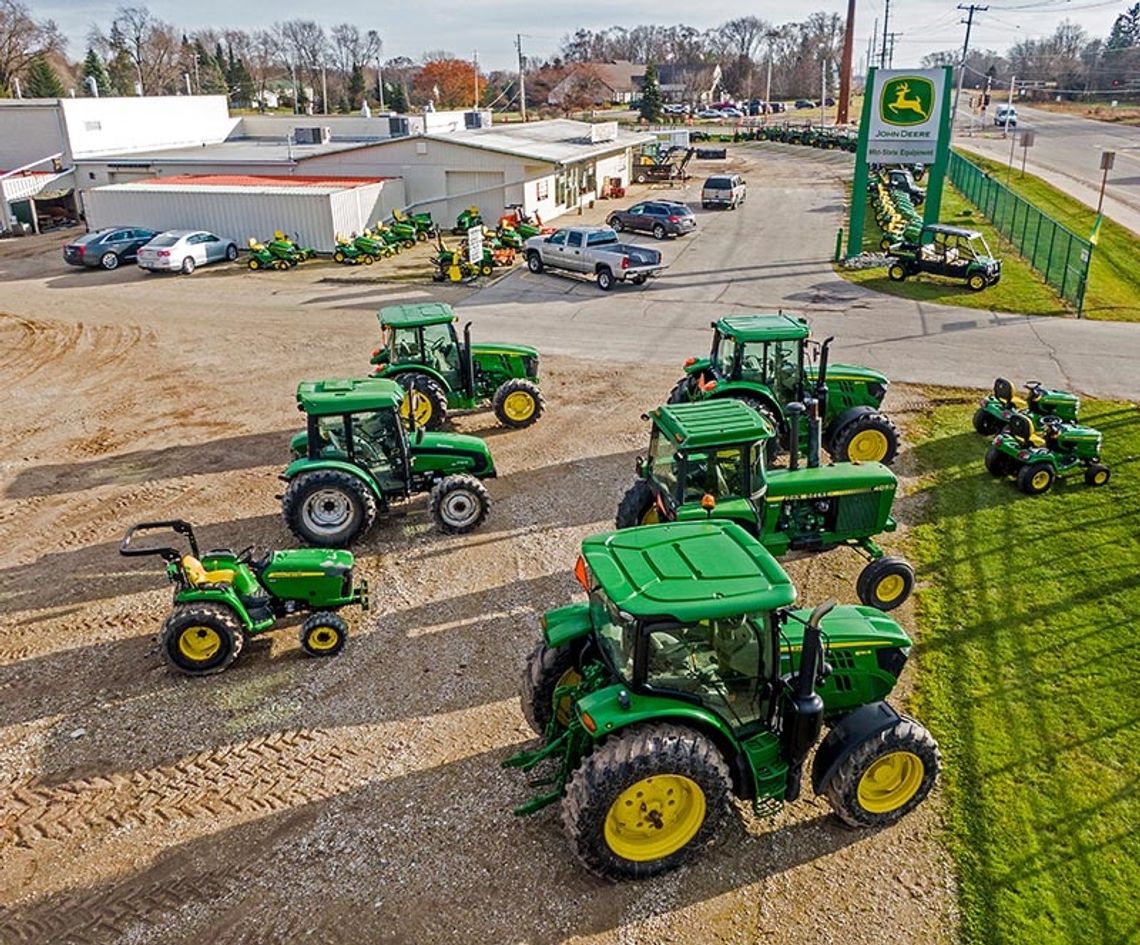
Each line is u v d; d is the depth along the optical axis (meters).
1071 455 14.18
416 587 11.53
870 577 10.60
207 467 15.63
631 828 6.82
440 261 30.28
